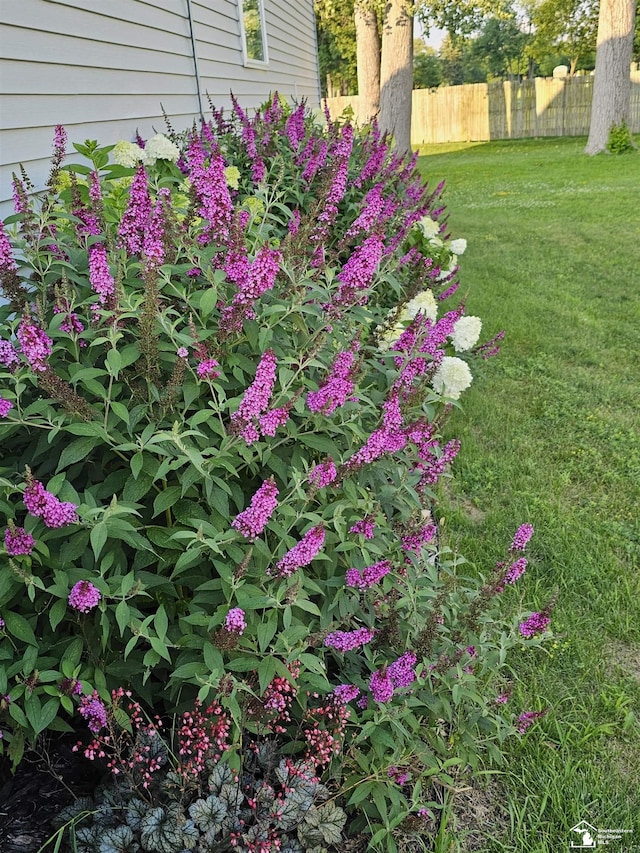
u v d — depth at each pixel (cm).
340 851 205
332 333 240
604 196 1312
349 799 203
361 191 536
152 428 186
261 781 197
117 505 168
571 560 343
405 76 1758
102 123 500
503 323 657
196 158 330
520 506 388
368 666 222
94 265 183
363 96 1986
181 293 215
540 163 1908
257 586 190
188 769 181
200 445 205
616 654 293
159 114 627
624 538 364
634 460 434
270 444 210
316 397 203
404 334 264
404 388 249
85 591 162
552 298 733
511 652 292
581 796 231
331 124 650
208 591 197
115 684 198
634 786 237
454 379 324
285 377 207
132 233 237
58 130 312
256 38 1070
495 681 273
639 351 595
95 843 179
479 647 239
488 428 476
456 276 810
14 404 205
